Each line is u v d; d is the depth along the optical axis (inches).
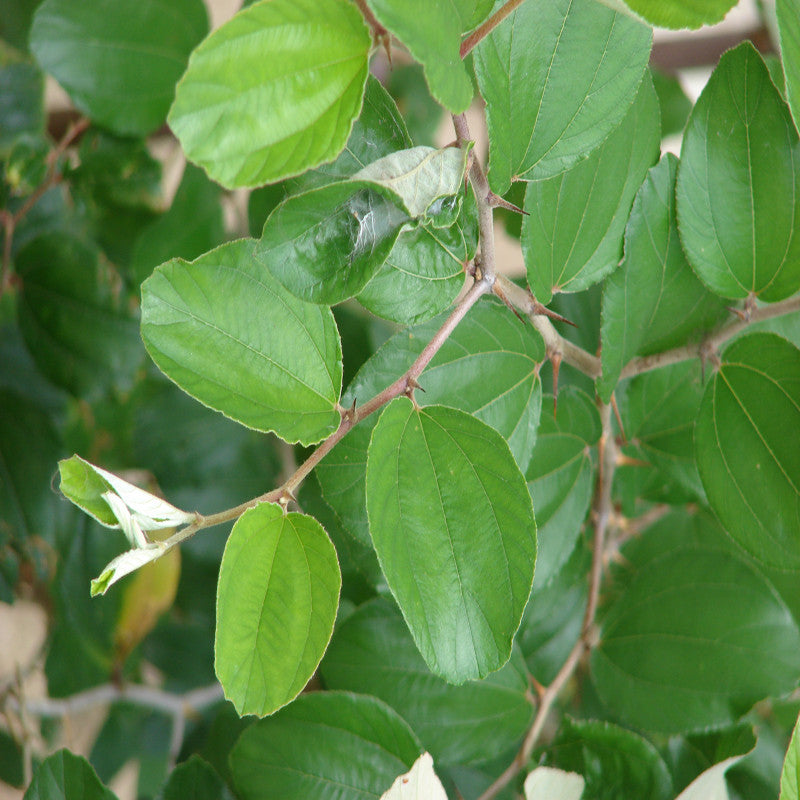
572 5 15.3
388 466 15.0
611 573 20.8
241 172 13.3
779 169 16.8
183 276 15.1
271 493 14.9
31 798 17.8
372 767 17.8
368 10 13.7
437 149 14.3
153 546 14.4
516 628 15.1
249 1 20.1
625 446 19.5
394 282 15.4
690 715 18.9
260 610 14.6
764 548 17.2
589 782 18.3
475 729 18.9
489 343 16.6
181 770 18.7
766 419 17.1
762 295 17.3
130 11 20.0
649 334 17.9
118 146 21.3
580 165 16.4
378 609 18.8
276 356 15.4
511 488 15.1
